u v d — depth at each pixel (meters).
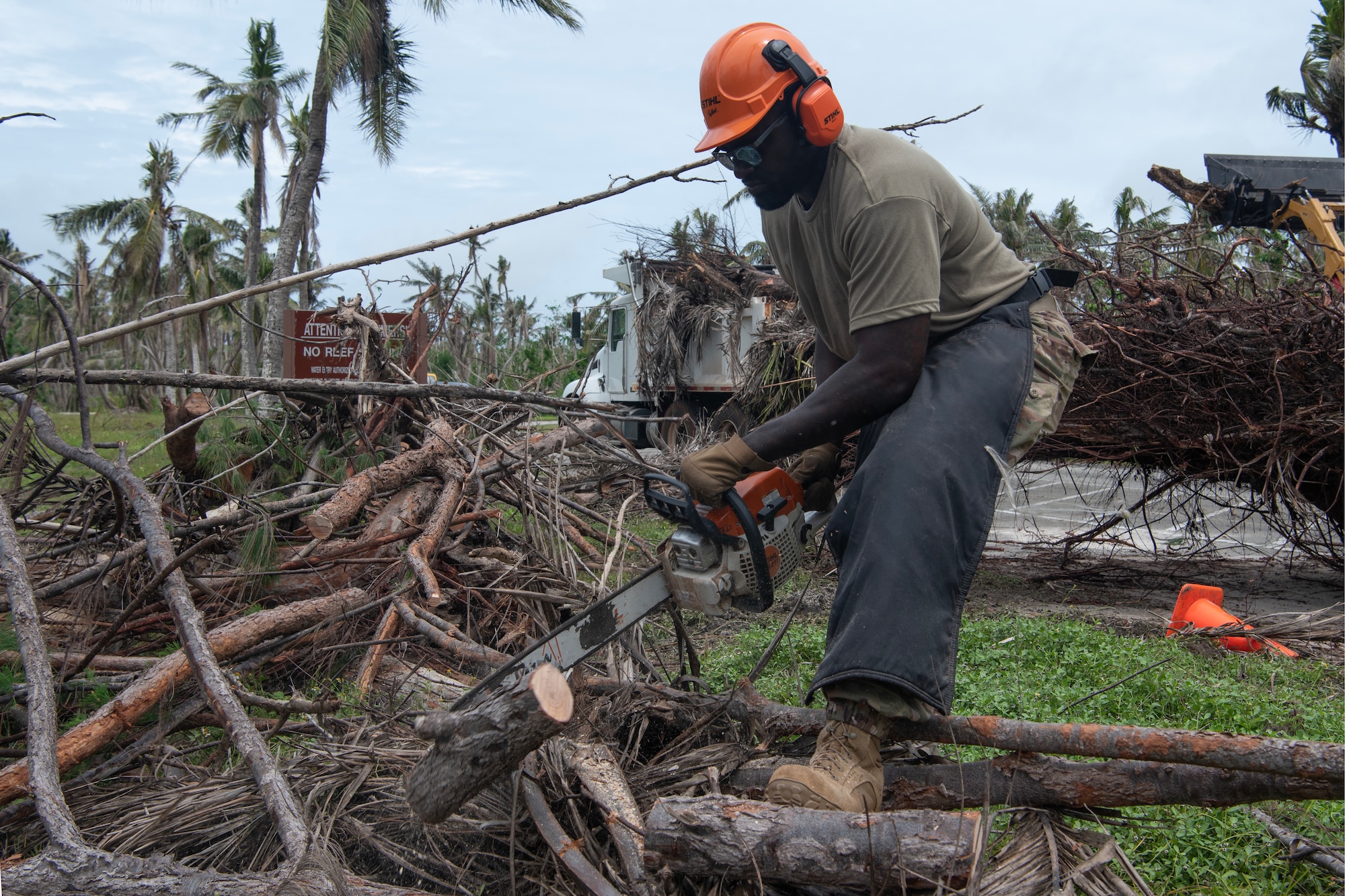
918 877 1.58
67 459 3.50
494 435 4.55
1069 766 1.78
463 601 4.03
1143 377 4.79
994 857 1.65
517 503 4.59
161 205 30.81
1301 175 5.61
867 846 1.61
